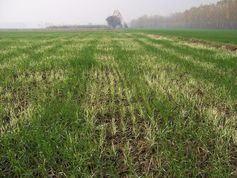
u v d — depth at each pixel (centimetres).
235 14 11862
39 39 3009
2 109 473
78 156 301
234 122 422
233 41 2516
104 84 683
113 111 476
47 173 285
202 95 588
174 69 891
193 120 432
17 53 1330
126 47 1791
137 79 715
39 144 323
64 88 611
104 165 304
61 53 1342
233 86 630
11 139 347
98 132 390
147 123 425
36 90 613
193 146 345
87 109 466
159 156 317
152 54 1329
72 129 379
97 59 1117
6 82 666
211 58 1136
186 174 285
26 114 438
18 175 283
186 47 1788
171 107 473
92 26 14125
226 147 335
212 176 276
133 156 325
